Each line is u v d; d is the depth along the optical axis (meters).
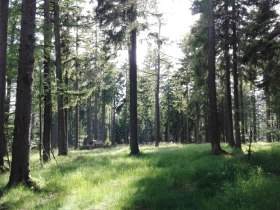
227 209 8.04
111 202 9.45
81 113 66.56
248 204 8.30
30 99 12.85
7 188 11.95
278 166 13.45
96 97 55.31
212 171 12.27
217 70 28.38
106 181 12.30
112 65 25.73
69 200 9.93
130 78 23.80
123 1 21.77
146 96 72.38
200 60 27.27
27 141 12.63
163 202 9.14
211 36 20.23
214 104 19.58
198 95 32.66
